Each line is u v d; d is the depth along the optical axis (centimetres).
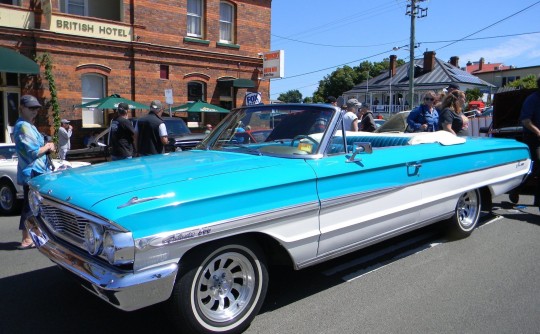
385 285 410
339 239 372
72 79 1425
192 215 283
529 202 752
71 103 1430
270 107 436
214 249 298
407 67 4947
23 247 541
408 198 435
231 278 318
